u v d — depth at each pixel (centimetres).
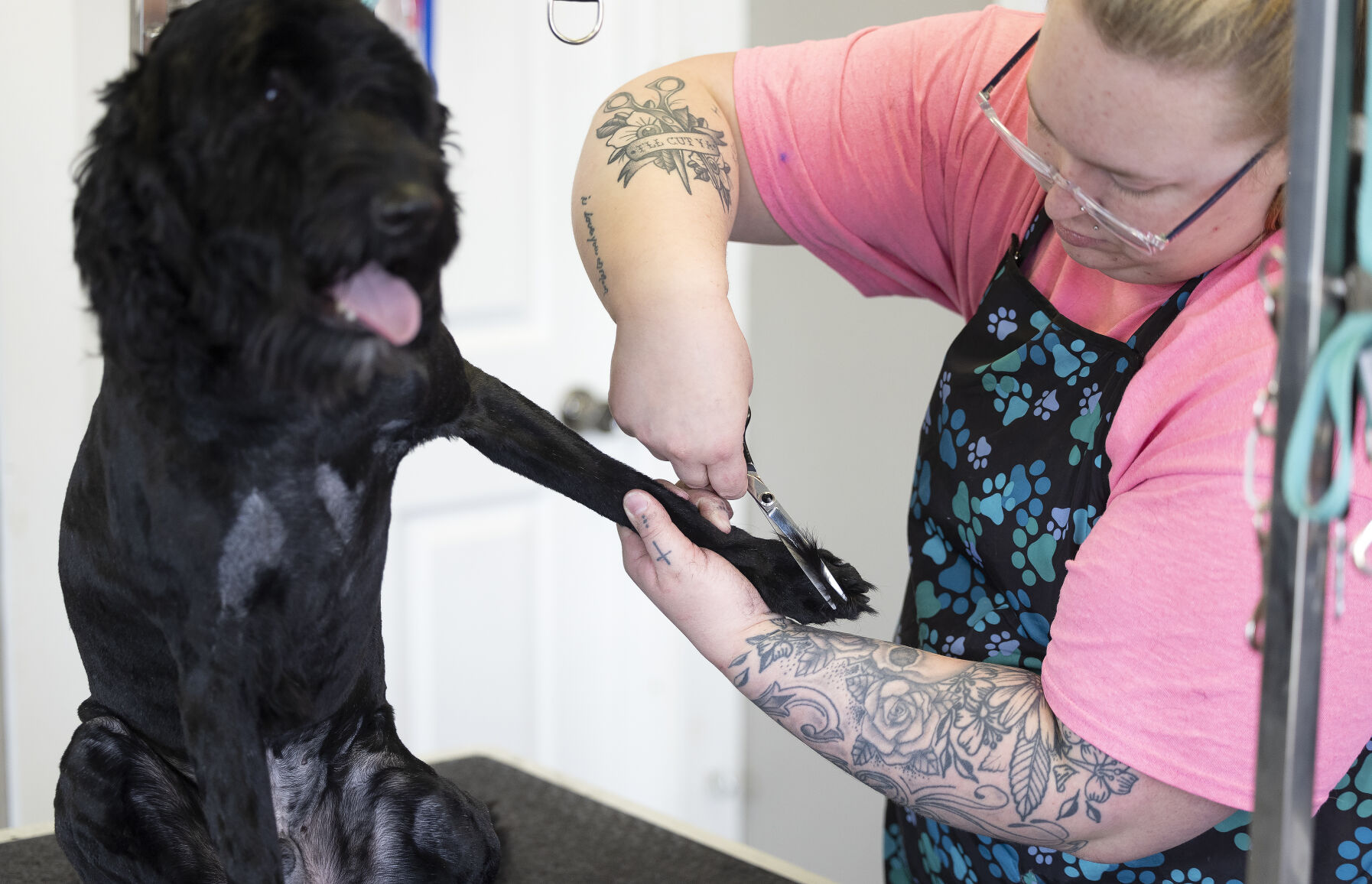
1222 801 83
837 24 226
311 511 84
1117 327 101
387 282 73
